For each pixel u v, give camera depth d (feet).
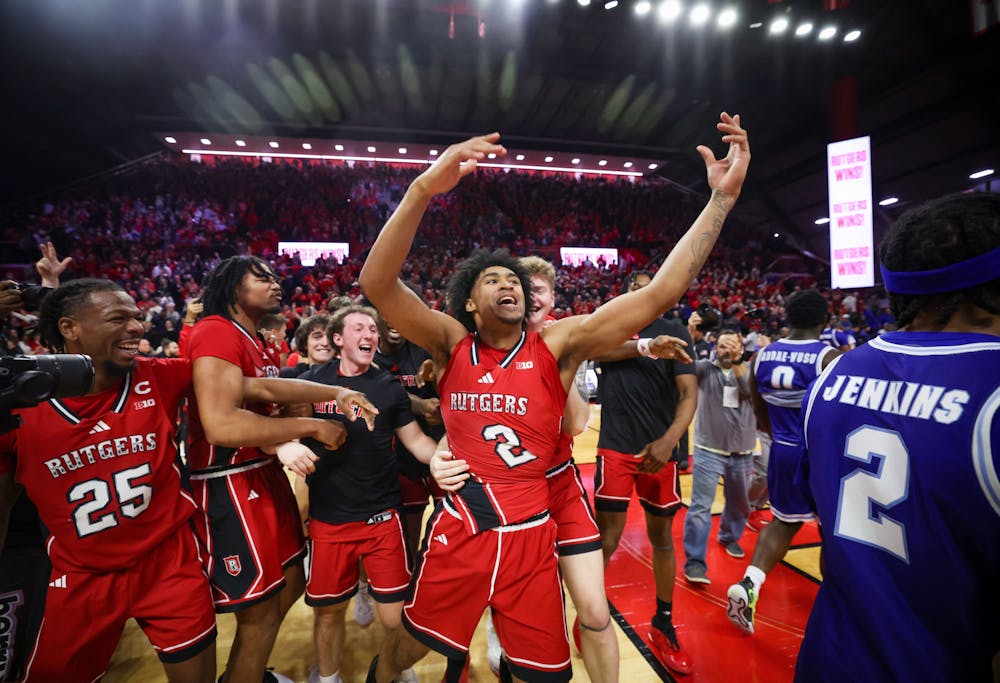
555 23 49.14
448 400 5.59
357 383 7.50
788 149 71.36
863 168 44.83
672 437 8.16
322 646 7.30
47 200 63.31
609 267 71.72
